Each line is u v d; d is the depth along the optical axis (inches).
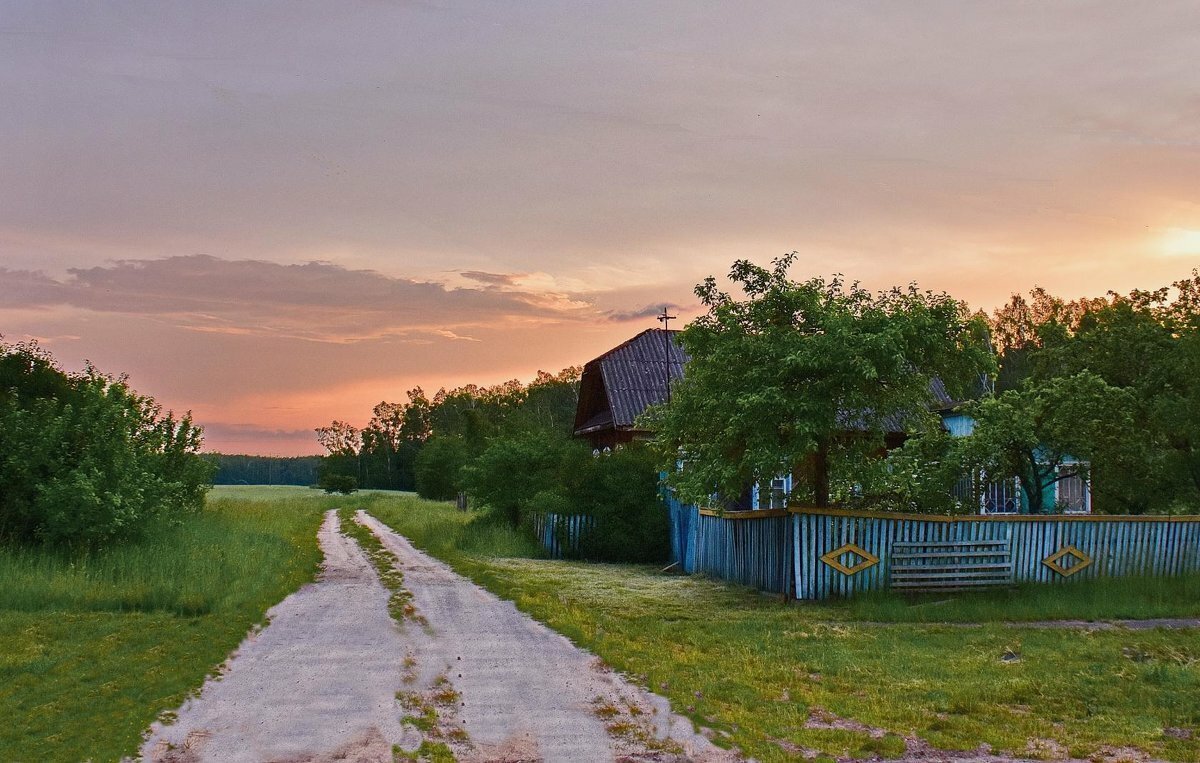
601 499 1034.7
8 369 938.1
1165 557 726.5
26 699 353.4
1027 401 780.0
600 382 1462.8
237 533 985.5
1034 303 2620.6
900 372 676.1
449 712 343.9
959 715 351.3
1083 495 944.3
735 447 708.7
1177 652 469.1
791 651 472.1
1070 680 405.4
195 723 328.2
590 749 300.4
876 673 421.4
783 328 689.0
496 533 1116.5
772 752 295.0
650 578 831.1
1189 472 834.8
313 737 312.5
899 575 668.7
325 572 803.4
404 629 516.1
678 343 734.5
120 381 887.1
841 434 724.0
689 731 319.6
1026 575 689.6
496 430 2351.1
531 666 421.4
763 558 728.3
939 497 748.6
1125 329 997.2
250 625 517.0
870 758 293.7
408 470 4633.4
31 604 554.6
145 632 484.1
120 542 739.4
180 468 1106.1
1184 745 313.1
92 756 289.3
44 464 745.0
